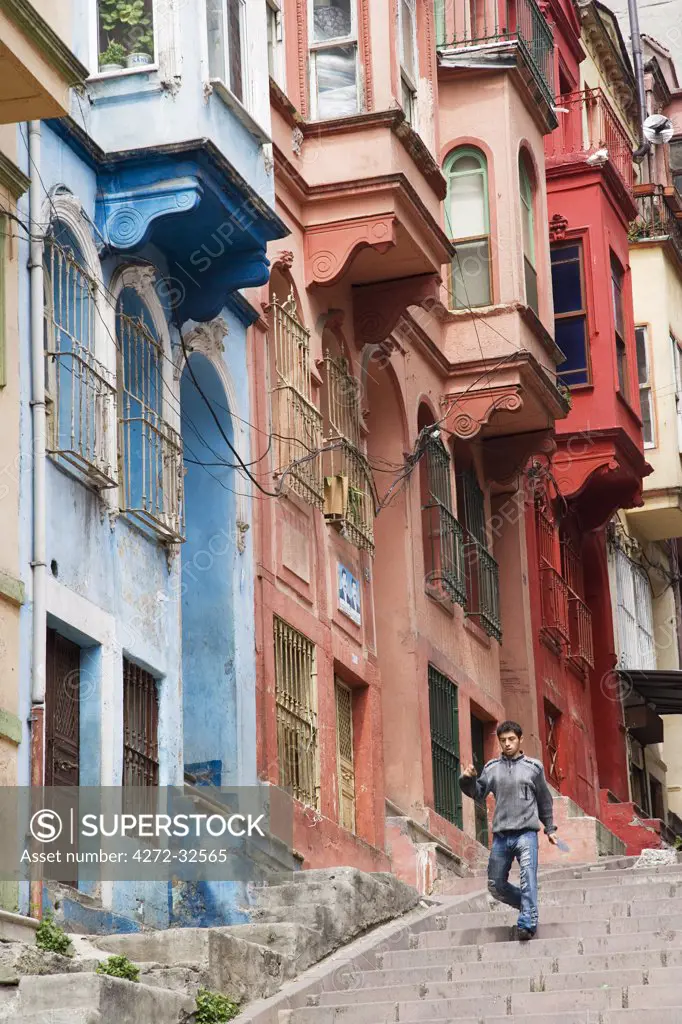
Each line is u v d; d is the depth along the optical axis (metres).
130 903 17.12
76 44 18.30
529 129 29.39
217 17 19.22
